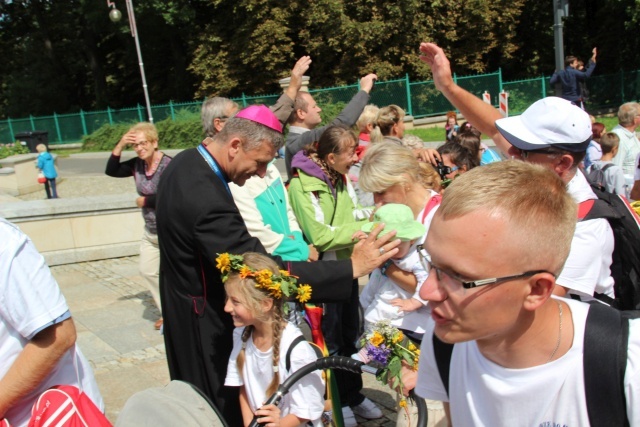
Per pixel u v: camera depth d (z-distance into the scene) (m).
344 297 2.69
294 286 2.55
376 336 2.67
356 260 2.68
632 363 1.23
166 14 32.06
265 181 3.65
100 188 18.64
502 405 1.33
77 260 8.22
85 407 1.99
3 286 1.91
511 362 1.32
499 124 2.22
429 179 3.48
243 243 2.62
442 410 2.72
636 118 7.32
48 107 41.22
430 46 2.79
